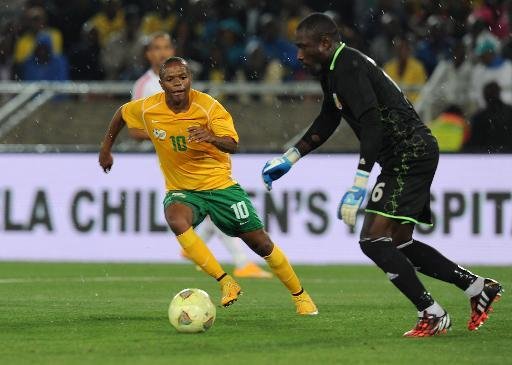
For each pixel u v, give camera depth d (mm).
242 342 24297
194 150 29219
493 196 50812
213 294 37344
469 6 62562
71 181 52562
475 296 26203
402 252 26531
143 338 24969
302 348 23422
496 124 55781
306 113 57719
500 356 22406
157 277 44188
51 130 57969
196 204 29375
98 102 59219
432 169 25312
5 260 52594
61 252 52500
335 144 56719
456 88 57625
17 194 52812
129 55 64188
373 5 66500
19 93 57844
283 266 29750
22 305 32781
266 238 29672
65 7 66000
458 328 27062
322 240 51438
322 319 29047
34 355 22359
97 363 21312
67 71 63875
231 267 49156
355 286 40562
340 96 25062
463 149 51500
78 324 27750
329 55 25109
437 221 51062
